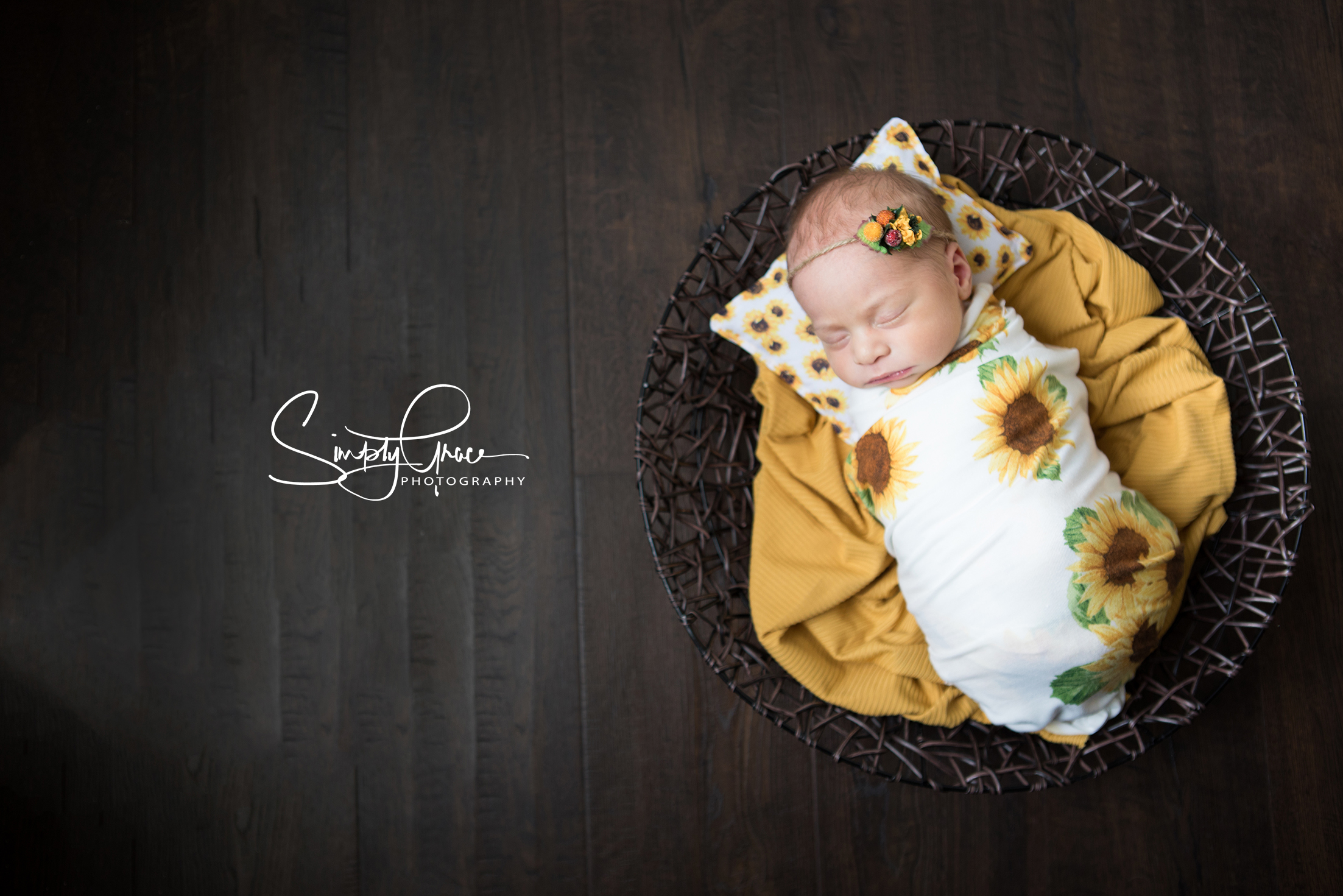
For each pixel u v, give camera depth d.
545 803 1.42
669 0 1.52
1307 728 1.40
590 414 1.48
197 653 1.44
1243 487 1.35
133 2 1.52
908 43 1.54
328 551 1.46
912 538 1.16
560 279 1.50
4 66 1.51
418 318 1.49
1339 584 1.41
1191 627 1.25
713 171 1.51
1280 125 1.52
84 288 1.49
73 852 1.40
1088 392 1.25
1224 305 1.40
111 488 1.46
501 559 1.46
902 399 1.17
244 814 1.41
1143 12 1.53
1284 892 1.39
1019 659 1.12
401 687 1.44
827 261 1.12
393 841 1.42
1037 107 1.53
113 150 1.51
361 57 1.52
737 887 1.41
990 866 1.41
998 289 1.30
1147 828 1.40
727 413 1.37
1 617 1.43
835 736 1.43
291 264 1.50
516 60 1.52
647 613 1.45
